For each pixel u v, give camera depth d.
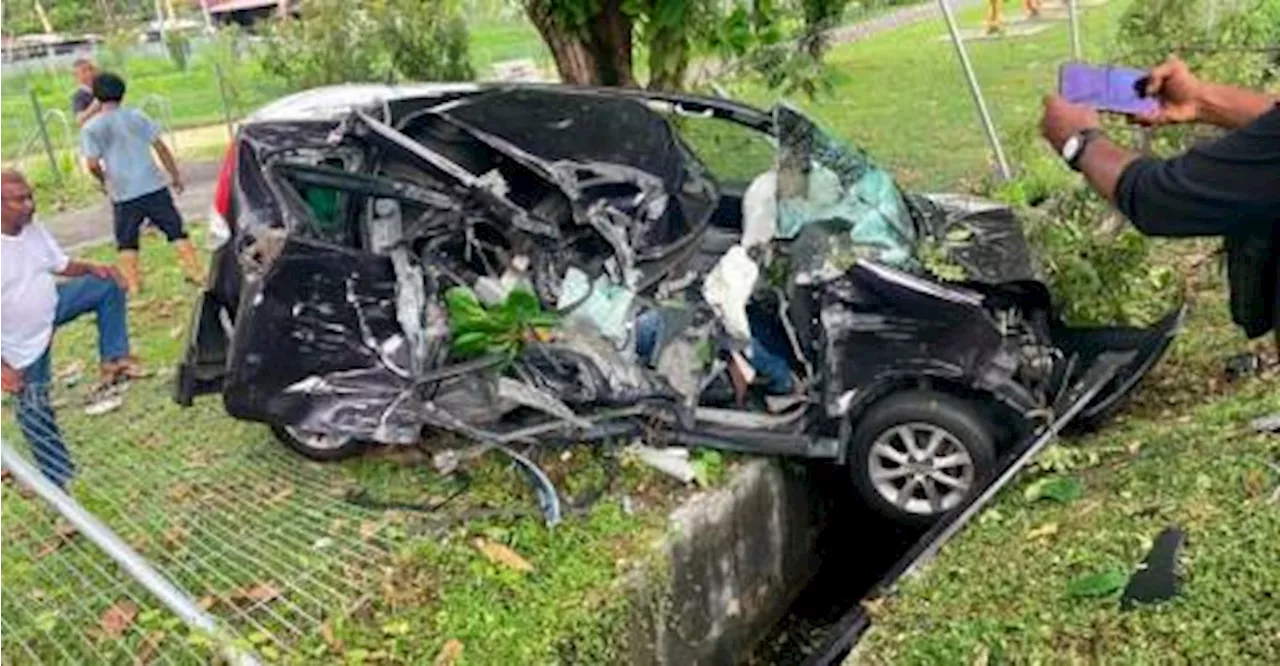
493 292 4.80
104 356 6.03
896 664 3.17
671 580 4.18
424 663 3.61
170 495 4.88
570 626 3.75
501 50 17.34
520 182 5.01
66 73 25.09
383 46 11.73
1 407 5.86
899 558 4.85
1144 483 3.76
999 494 4.06
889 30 20.09
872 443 4.75
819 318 4.69
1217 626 2.88
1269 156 1.83
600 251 4.91
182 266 8.77
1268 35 6.84
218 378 5.11
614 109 5.31
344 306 4.68
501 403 4.72
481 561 4.15
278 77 14.39
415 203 4.78
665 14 6.66
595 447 4.80
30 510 4.77
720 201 5.38
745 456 4.79
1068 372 4.71
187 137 16.45
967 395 4.64
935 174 9.02
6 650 3.85
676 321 4.82
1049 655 2.99
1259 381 4.59
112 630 3.89
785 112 5.25
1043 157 6.67
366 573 4.13
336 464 5.11
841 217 4.95
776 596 4.90
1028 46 15.73
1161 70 2.47
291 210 4.68
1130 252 5.40
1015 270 4.89
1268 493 3.40
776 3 7.05
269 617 3.90
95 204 12.46
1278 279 2.39
